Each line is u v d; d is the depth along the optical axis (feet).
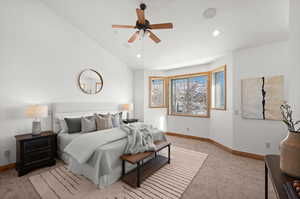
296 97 4.68
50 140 8.28
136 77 16.89
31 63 8.87
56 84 10.12
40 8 9.27
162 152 10.59
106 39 12.21
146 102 16.35
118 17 9.31
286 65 8.60
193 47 10.88
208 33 9.11
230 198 5.62
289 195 2.57
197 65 14.74
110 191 5.91
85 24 10.79
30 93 8.84
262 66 9.36
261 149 9.39
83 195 5.66
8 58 7.97
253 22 7.67
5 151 7.86
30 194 5.73
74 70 11.21
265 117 9.19
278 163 4.03
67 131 9.61
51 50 9.84
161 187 6.25
